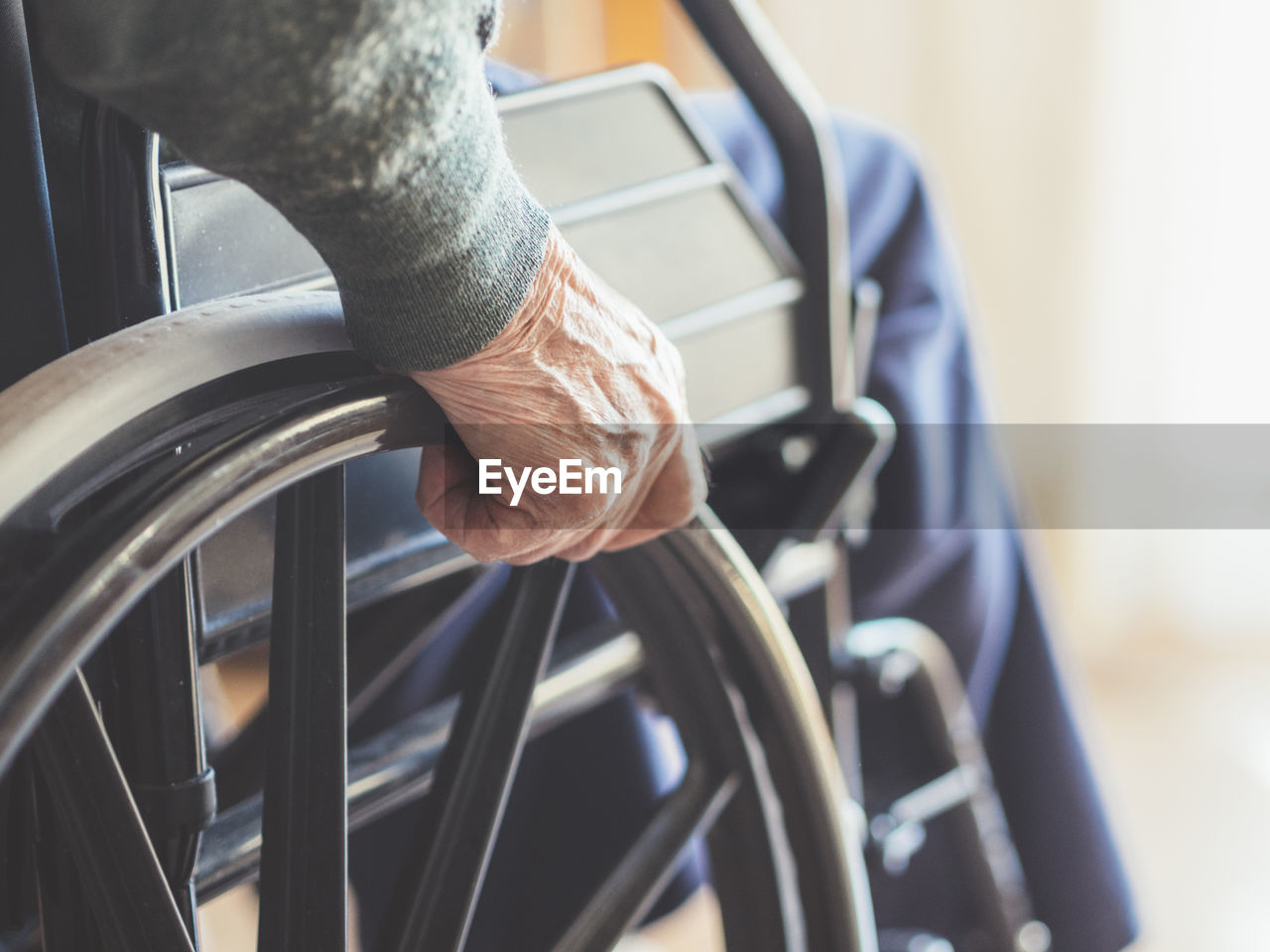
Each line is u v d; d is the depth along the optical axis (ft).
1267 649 12.80
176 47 2.75
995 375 12.40
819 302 4.37
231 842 3.61
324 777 3.20
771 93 4.27
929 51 11.69
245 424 2.98
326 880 3.20
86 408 2.90
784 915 3.89
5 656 2.74
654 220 4.12
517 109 4.03
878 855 5.45
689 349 4.13
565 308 3.16
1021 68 11.52
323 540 3.18
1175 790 10.78
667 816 3.79
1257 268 11.52
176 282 3.31
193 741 3.29
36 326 3.18
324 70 2.78
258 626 3.47
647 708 4.39
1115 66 11.28
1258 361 11.81
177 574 3.21
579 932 3.70
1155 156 11.46
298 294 3.19
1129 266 11.84
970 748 5.77
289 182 2.88
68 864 3.25
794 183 4.35
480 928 5.25
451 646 4.84
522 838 5.20
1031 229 11.93
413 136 2.87
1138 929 6.34
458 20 2.87
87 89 2.80
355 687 4.13
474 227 2.99
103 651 3.26
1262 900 9.42
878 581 5.43
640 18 12.03
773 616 3.72
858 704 5.93
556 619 3.51
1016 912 5.95
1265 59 10.94
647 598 3.73
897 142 5.63
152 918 3.10
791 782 3.82
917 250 5.52
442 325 3.03
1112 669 12.76
